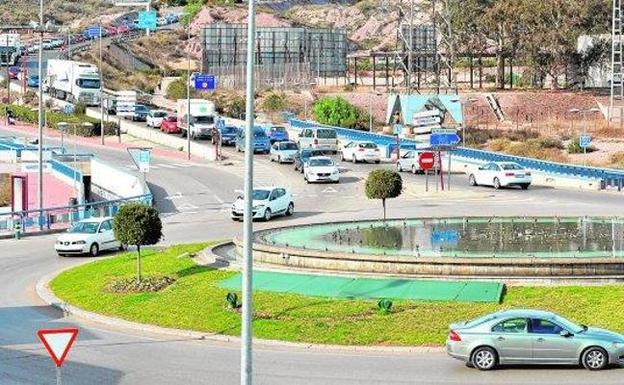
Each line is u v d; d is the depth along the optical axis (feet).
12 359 107.86
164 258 154.71
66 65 464.24
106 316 126.82
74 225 185.78
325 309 118.93
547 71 559.79
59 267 166.40
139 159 244.22
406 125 399.65
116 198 240.53
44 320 127.34
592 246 137.18
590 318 111.24
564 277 124.26
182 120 382.42
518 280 124.98
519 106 501.15
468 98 496.64
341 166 310.45
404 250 137.08
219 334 116.37
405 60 564.71
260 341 112.78
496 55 583.58
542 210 215.72
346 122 434.71
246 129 73.36
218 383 97.09
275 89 547.08
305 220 212.02
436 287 123.95
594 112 493.36
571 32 545.85
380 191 177.88
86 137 394.32
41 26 253.03
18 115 451.94
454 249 136.87
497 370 99.45
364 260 131.85
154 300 129.70
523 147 379.14
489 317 100.83
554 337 98.48
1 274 160.86
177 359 106.83
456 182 274.77
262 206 213.25
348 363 103.45
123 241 136.77
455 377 97.19
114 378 99.76
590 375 96.99
